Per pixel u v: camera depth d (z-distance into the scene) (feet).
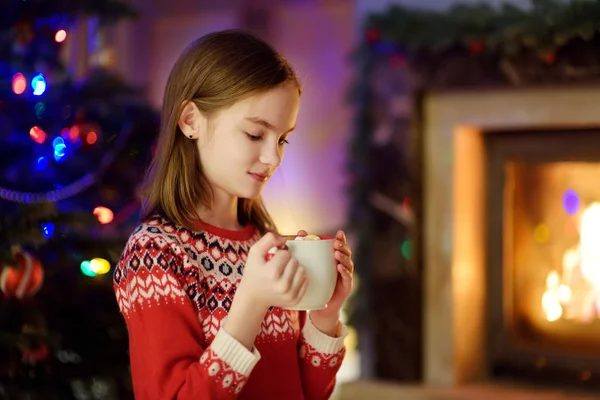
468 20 8.52
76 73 8.89
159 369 3.41
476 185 9.48
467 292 9.34
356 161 9.50
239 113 3.64
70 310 7.69
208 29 14.89
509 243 9.43
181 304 3.54
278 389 3.82
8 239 6.81
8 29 7.34
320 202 14.28
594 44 8.23
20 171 7.30
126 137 8.21
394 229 9.35
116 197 8.30
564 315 9.14
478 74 8.82
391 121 9.32
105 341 7.77
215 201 3.94
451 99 9.11
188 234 3.76
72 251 7.49
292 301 3.27
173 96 3.89
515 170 9.36
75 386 7.67
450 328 9.18
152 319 3.51
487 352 9.56
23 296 6.85
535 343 9.33
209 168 3.79
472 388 9.08
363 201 9.48
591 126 8.65
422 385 9.23
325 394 4.14
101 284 7.72
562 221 9.16
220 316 3.69
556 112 8.57
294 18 14.51
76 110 7.79
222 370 3.28
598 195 8.95
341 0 14.20
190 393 3.26
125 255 3.71
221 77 3.67
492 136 9.45
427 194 9.29
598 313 8.96
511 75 8.64
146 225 3.77
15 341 6.80
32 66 7.52
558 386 9.12
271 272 3.24
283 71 3.73
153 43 15.15
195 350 3.48
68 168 7.75
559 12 8.00
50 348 7.23
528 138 9.23
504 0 8.94
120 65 14.78
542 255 9.29
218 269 3.78
